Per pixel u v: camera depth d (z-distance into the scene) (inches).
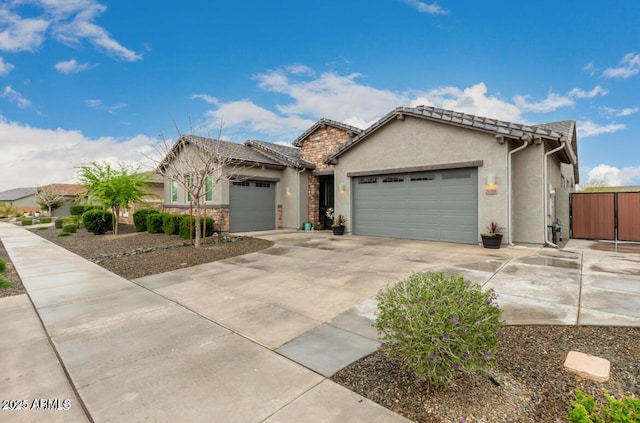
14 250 442.0
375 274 259.0
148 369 122.6
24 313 189.8
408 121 456.1
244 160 559.5
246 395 105.2
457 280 115.6
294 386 110.2
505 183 376.2
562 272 253.8
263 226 616.7
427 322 101.2
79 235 622.2
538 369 114.8
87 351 138.0
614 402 85.5
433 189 437.1
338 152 527.2
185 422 92.9
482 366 101.4
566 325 151.4
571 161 506.3
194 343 144.6
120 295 220.2
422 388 106.1
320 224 639.8
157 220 569.6
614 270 259.0
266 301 200.7
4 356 136.6
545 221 382.6
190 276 268.1
